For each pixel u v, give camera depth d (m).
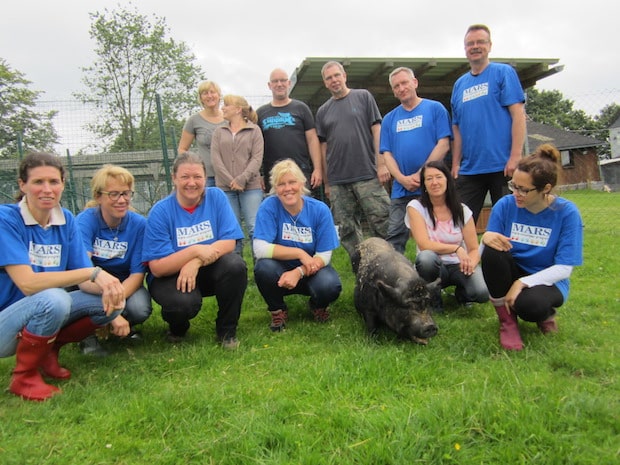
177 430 2.55
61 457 2.34
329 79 5.81
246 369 3.41
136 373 3.39
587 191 25.59
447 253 4.33
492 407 2.47
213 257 3.84
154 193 11.97
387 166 5.54
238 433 2.42
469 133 5.18
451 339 3.77
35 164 3.06
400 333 3.69
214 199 4.14
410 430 2.32
